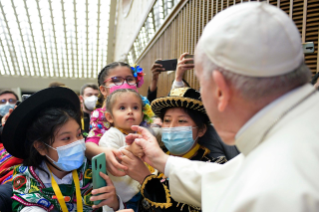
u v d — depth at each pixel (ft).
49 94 3.91
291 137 1.80
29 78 37.63
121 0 25.86
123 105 5.16
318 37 4.32
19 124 3.80
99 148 4.38
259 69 1.89
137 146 3.92
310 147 1.71
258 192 1.61
